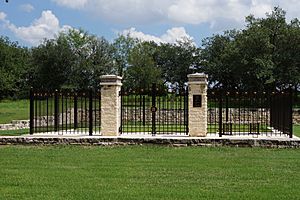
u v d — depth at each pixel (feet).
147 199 26.58
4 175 34.30
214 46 262.88
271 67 184.44
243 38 197.77
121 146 53.11
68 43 225.76
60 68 218.38
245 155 45.70
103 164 39.68
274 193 28.25
